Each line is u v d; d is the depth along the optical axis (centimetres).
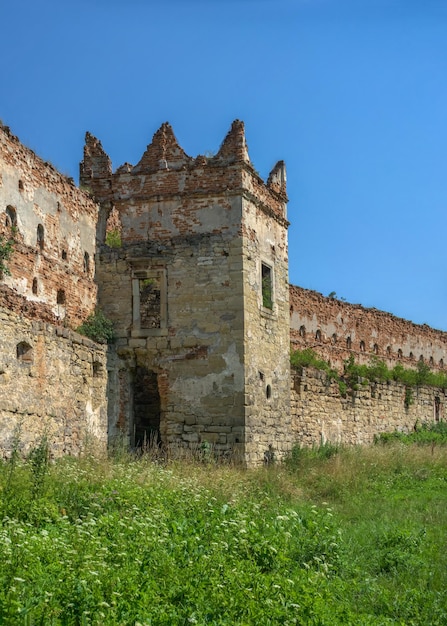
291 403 2895
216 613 855
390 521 1559
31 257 1972
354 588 1070
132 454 2106
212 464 2102
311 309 3491
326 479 2059
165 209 2392
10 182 1908
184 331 2325
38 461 1423
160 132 2433
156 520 1193
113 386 2327
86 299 2302
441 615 1009
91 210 2380
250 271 2362
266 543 1115
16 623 748
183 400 2306
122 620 789
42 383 1828
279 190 2638
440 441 3788
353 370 3522
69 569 874
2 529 1023
